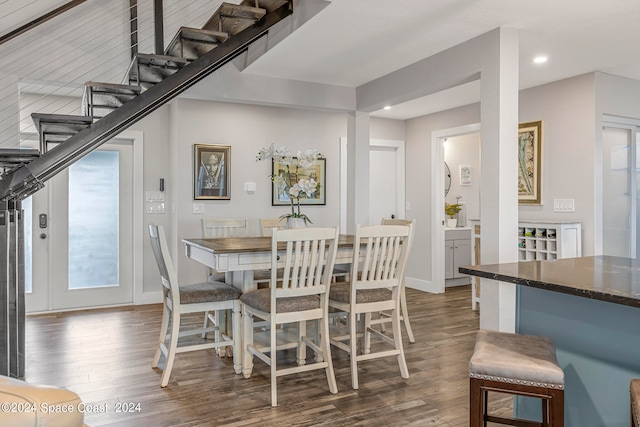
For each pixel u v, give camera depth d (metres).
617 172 4.40
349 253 3.39
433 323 4.37
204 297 3.00
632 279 1.82
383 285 2.99
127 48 3.80
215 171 5.09
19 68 3.52
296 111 5.58
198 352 3.53
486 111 3.17
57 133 3.12
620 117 4.22
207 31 2.94
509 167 3.07
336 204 5.84
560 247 3.94
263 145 5.38
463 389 2.81
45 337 3.86
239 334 3.10
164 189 5.22
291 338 3.58
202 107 5.04
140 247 5.08
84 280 4.92
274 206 5.46
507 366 1.60
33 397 0.79
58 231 4.79
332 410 2.53
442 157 5.86
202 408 2.54
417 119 6.15
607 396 1.79
